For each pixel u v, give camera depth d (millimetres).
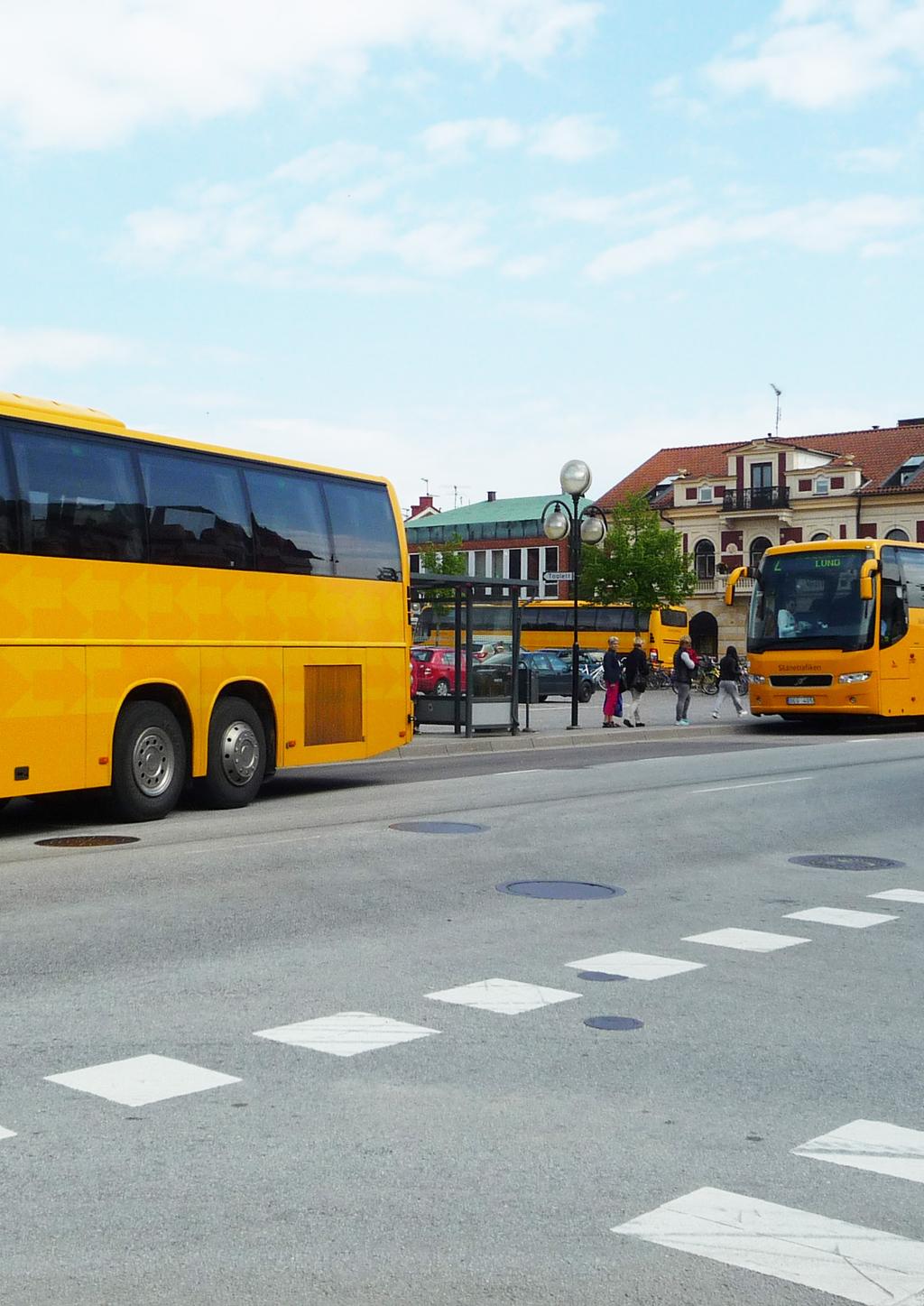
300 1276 3762
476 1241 3998
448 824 13320
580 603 70062
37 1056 5758
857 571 29125
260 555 15461
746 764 20547
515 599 26328
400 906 9172
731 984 7250
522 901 9461
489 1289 3703
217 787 14898
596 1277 3781
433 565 98312
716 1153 4746
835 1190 4430
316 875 10328
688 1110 5207
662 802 15258
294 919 8695
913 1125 5082
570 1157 4684
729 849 12086
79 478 13242
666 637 71375
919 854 12055
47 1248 3922
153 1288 3689
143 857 11195
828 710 29078
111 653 13445
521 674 27000
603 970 7473
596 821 13617
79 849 11758
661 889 10070
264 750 15570
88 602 13219
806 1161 4691
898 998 7004
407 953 7793
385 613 17484
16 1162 4574
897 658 29234
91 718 13203
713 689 59469
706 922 8883
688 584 70500
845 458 77375
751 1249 3965
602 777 18312
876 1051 6047
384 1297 3650
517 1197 4328
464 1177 4488
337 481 16844
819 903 9680
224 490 15039
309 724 16125
